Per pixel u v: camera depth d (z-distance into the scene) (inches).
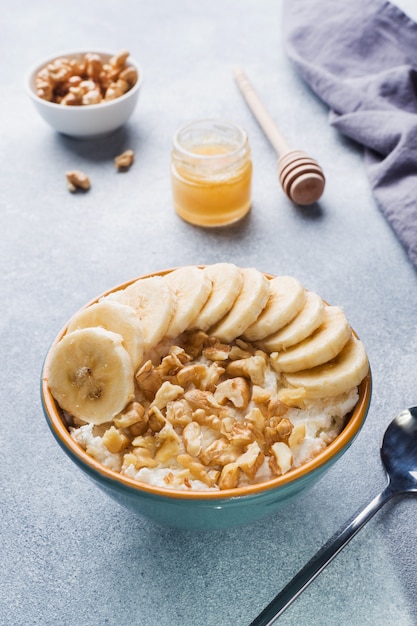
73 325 17.6
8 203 25.4
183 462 16.5
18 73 30.5
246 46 31.3
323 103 28.4
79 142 27.5
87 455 16.2
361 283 22.7
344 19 28.3
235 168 23.6
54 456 19.1
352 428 16.6
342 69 27.8
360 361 17.1
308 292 18.2
